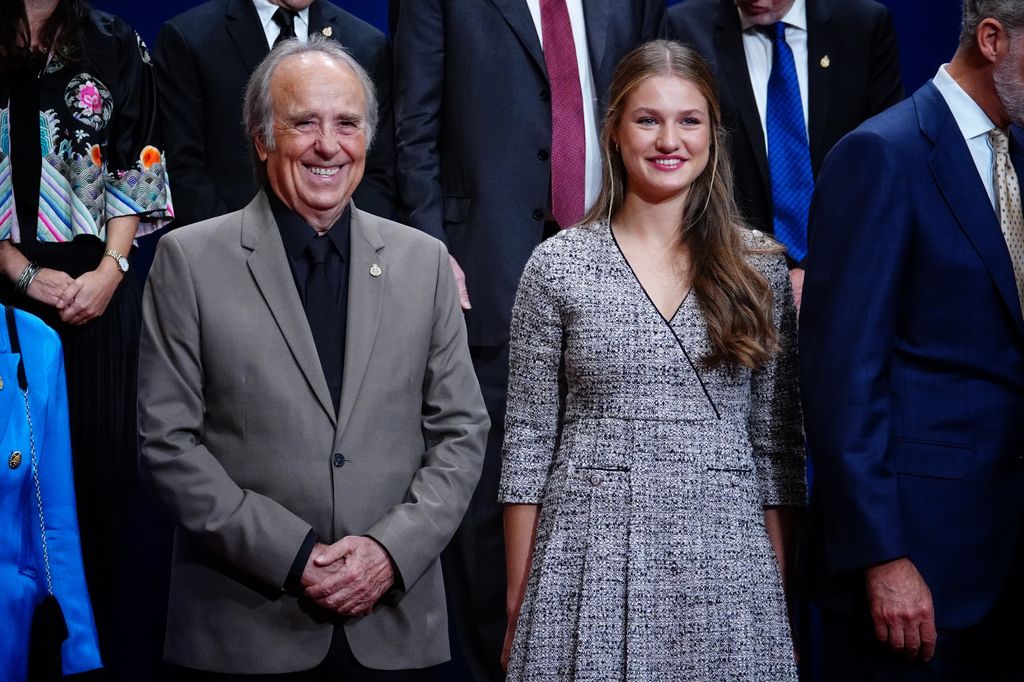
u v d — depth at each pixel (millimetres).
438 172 8547
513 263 8312
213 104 8703
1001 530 6098
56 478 6430
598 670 5949
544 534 6219
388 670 6098
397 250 6512
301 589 5988
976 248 6031
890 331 6051
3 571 6164
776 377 6426
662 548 6035
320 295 6336
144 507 9234
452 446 6344
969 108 6172
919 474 6070
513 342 6473
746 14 8922
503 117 8430
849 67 9000
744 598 6020
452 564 8617
